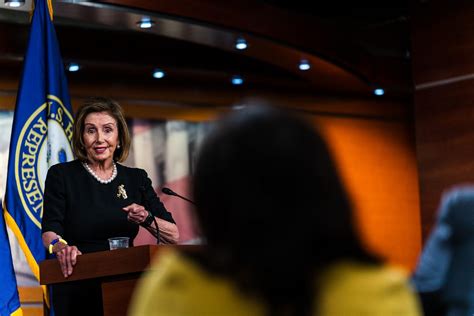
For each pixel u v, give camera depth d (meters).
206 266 1.08
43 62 5.41
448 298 1.51
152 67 9.21
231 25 7.65
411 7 8.91
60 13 6.86
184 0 7.15
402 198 10.97
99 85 9.11
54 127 5.29
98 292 3.47
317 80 9.91
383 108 10.97
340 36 9.05
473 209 1.54
